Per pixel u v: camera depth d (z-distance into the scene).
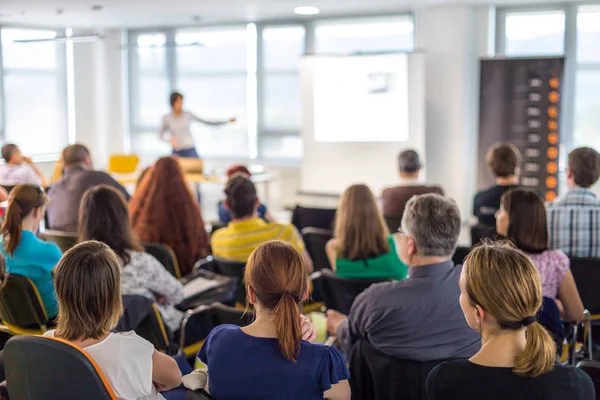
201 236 4.21
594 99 8.67
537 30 8.80
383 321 2.44
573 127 8.81
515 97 8.28
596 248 3.75
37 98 11.62
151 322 2.93
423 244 2.43
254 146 11.15
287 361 1.80
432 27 8.77
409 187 5.23
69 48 11.89
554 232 3.78
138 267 3.08
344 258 3.36
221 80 11.25
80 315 1.97
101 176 4.74
